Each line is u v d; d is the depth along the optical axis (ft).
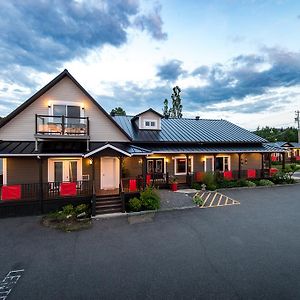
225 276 20.04
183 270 21.20
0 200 40.29
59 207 41.73
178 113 162.91
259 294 17.39
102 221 36.65
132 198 44.42
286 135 207.10
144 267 21.85
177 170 66.23
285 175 72.49
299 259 23.24
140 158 59.62
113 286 18.70
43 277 20.24
